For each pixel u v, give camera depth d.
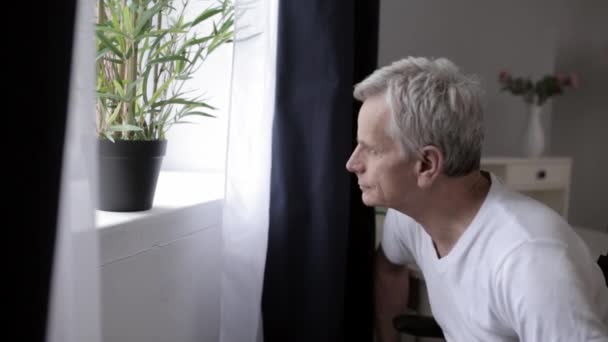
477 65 3.24
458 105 0.93
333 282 1.24
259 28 1.08
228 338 1.12
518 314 0.88
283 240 1.21
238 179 1.09
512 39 3.36
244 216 1.11
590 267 0.92
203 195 1.27
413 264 1.53
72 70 0.57
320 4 1.17
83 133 0.63
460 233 1.04
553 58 3.55
